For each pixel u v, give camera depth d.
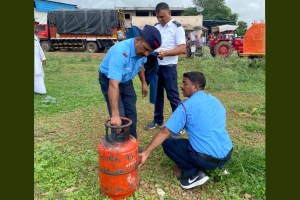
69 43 24.23
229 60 15.63
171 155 3.48
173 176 3.60
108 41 23.73
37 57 7.38
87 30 23.53
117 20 23.41
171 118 3.24
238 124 5.54
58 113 6.07
